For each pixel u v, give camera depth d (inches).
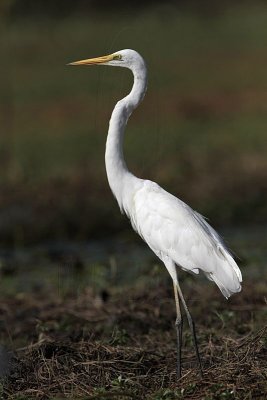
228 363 295.3
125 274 479.2
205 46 1382.9
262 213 629.6
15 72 1232.2
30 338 373.1
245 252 521.3
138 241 567.5
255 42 1396.4
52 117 1027.3
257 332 322.0
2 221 617.6
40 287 462.3
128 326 377.4
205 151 840.9
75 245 565.0
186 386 280.2
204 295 419.8
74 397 278.7
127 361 311.4
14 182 736.3
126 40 1347.2
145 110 960.9
